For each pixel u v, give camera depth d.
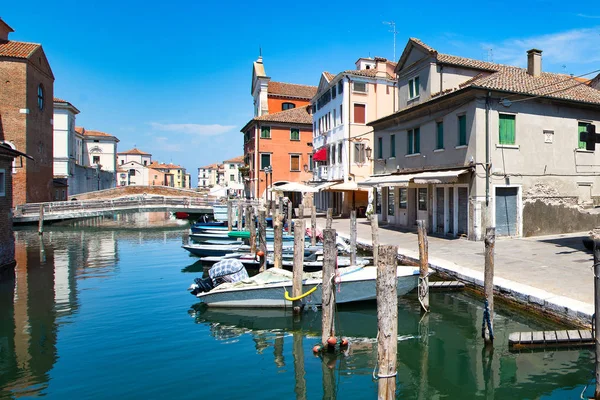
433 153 19.70
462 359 7.71
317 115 39.09
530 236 17.55
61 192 44.28
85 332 9.27
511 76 18.72
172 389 6.73
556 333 7.72
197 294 11.16
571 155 18.41
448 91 19.44
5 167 15.95
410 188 22.56
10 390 6.68
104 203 35.62
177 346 8.49
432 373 7.27
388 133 24.28
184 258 19.17
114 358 7.89
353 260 14.01
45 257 19.44
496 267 11.70
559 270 11.14
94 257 19.45
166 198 39.75
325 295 8.09
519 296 9.25
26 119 34.00
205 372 7.33
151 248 22.44
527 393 6.43
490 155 16.84
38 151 36.25
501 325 8.97
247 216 24.22
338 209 34.16
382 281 5.77
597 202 18.95
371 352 8.15
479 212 16.80
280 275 11.47
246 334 9.19
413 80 22.75
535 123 17.64
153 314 10.56
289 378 7.10
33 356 7.98
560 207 18.16
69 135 49.75
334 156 34.22
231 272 11.84
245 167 48.28
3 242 15.91
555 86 18.70
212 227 27.05
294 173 44.59
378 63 32.31
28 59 34.03
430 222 20.38
